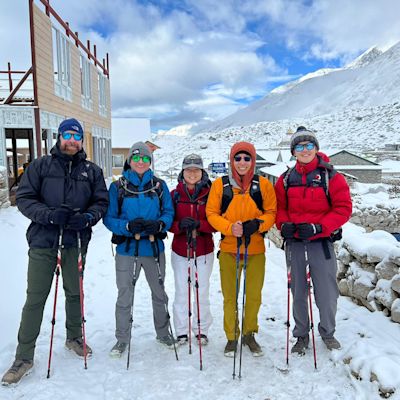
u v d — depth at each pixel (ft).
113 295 17.37
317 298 11.35
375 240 14.20
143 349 12.18
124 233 11.48
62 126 10.79
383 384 9.00
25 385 10.11
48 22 37.17
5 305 14.71
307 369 10.68
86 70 51.19
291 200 11.28
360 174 122.52
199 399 9.59
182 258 12.32
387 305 12.42
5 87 48.44
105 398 9.71
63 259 11.19
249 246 11.44
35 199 10.64
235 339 11.29
